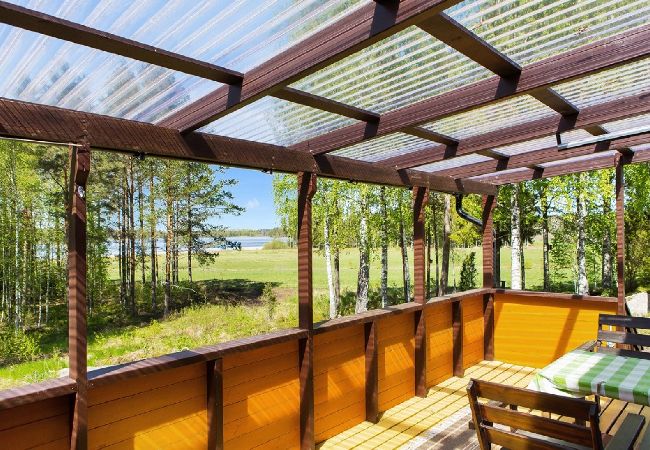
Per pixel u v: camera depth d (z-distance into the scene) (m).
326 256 14.43
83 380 2.05
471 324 5.41
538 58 2.13
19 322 14.15
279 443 3.14
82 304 2.08
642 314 11.19
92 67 1.88
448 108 2.47
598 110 2.85
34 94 2.15
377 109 2.75
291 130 3.04
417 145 3.78
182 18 1.54
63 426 2.09
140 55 1.75
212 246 18.62
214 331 13.94
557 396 1.77
